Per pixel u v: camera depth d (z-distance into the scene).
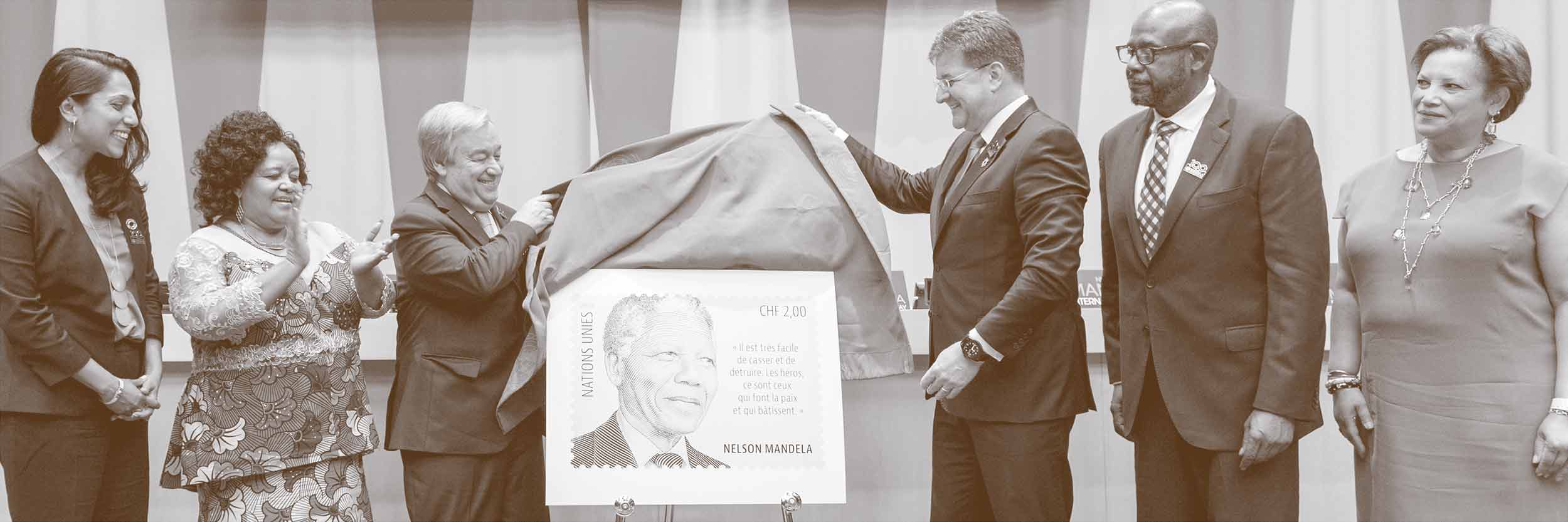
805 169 2.49
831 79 3.54
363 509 2.39
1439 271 2.13
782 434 2.37
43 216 2.33
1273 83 3.57
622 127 3.50
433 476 2.33
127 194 2.49
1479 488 2.11
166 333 3.31
